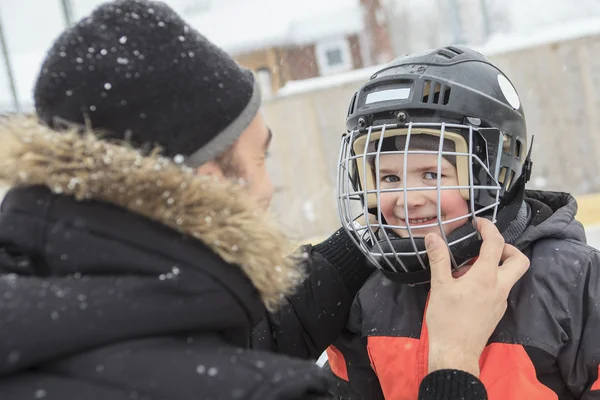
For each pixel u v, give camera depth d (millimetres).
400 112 1422
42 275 958
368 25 14047
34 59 9219
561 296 1373
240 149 1058
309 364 947
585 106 6008
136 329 873
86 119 933
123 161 916
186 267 923
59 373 873
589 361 1328
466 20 9977
